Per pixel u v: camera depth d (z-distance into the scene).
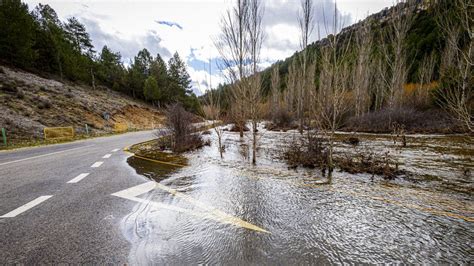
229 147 10.59
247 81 6.72
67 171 5.87
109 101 33.03
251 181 4.84
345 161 6.10
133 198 3.77
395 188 4.25
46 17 36.47
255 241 2.37
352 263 1.99
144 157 8.07
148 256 2.08
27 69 28.34
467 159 6.77
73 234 2.52
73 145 12.45
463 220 2.87
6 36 24.39
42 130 16.14
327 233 2.56
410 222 2.83
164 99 49.59
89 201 3.62
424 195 3.85
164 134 10.36
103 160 7.49
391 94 16.47
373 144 10.17
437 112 15.61
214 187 4.42
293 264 1.97
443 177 4.96
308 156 6.45
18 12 24.94
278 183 4.68
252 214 3.10
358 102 17.59
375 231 2.60
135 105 37.97
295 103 24.86
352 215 3.06
